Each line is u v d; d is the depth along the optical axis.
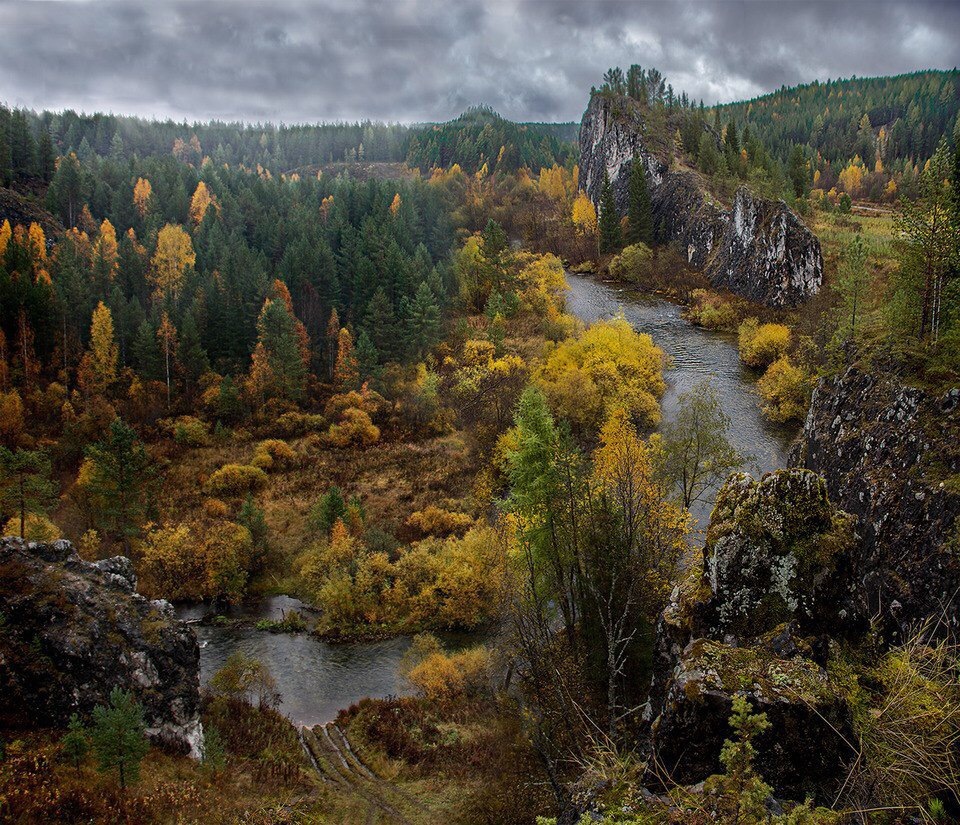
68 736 20.61
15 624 24.25
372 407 78.88
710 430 38.94
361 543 52.69
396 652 44.06
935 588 21.95
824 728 10.56
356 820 25.38
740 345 78.31
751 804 8.32
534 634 25.98
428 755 30.73
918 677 11.27
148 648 26.47
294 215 136.75
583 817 9.42
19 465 48.84
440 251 139.62
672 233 125.69
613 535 26.95
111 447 53.84
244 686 37.97
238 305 91.50
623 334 75.69
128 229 135.25
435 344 89.38
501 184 196.00
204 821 21.59
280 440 73.44
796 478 14.96
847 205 120.25
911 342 33.84
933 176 33.56
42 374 83.12
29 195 140.00
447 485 64.50
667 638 16.77
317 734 33.47
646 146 146.38
